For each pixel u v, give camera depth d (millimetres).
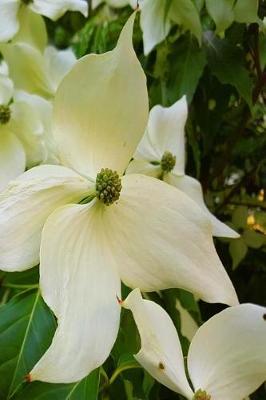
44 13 263
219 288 185
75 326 162
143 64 308
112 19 338
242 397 186
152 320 172
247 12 256
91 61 178
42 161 244
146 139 252
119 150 190
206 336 186
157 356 168
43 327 198
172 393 241
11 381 186
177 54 289
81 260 177
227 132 331
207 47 284
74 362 154
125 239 189
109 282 180
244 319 184
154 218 189
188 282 186
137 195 192
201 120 302
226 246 339
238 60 281
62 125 184
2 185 233
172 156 251
